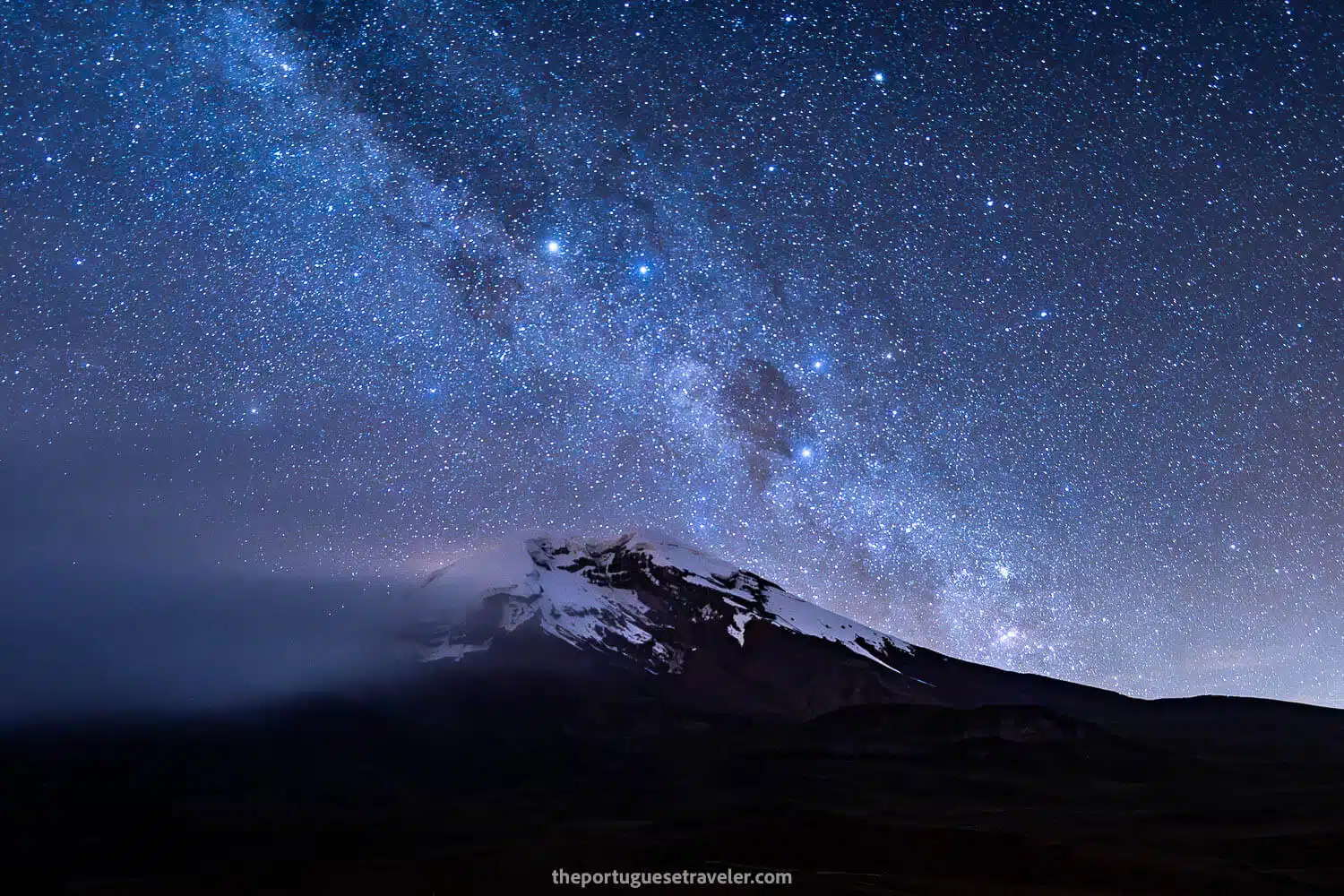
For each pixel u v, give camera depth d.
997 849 40.44
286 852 43.47
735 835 43.47
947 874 38.66
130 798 51.62
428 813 50.59
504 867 38.19
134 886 38.31
